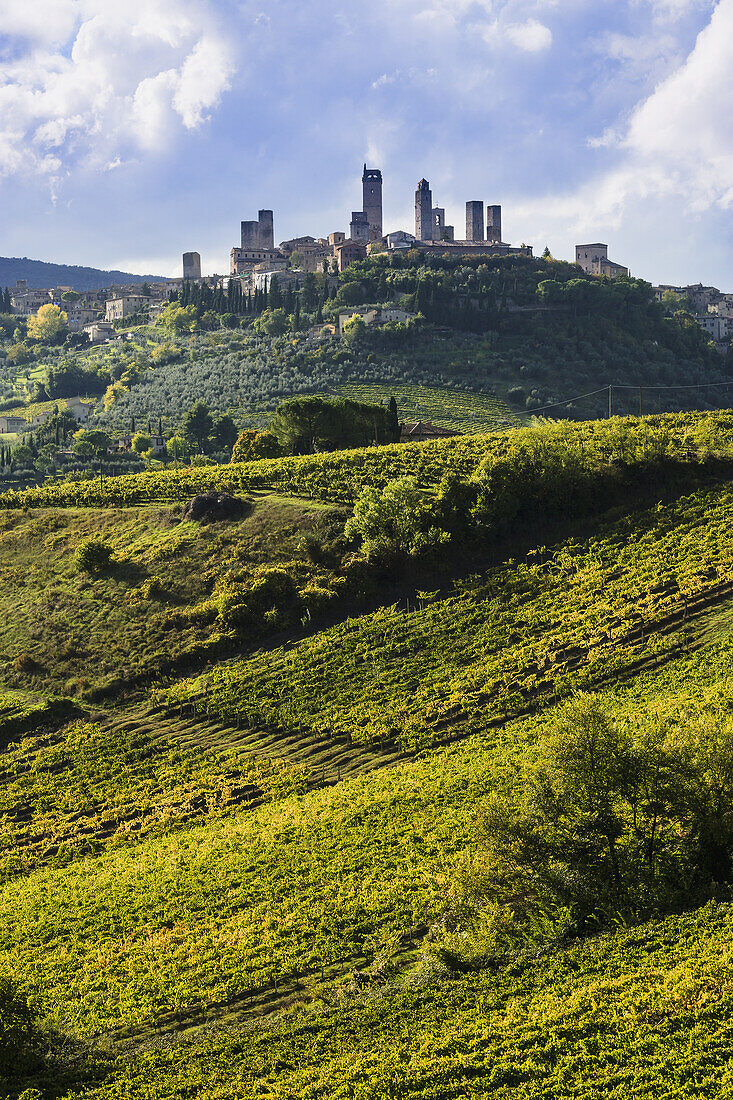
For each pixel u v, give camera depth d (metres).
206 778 65.62
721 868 40.16
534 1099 31.30
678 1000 33.41
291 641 80.38
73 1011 42.12
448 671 73.00
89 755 70.06
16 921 51.56
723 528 84.25
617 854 40.97
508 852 41.22
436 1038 35.31
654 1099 29.98
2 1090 37.12
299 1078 34.84
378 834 54.19
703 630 70.75
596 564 82.94
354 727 68.44
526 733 63.22
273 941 45.69
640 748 40.66
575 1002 34.69
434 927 43.19
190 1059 37.78
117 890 53.38
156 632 83.06
